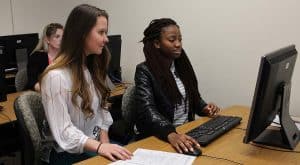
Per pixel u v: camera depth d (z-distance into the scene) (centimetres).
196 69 298
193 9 290
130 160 141
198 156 146
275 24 249
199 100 224
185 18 297
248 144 160
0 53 268
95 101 186
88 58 187
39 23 432
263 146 158
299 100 244
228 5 269
